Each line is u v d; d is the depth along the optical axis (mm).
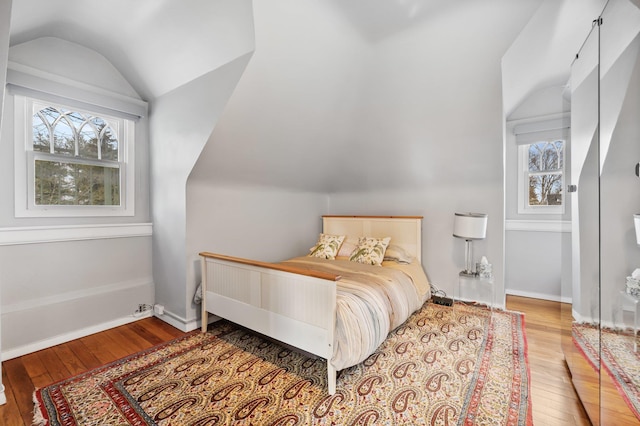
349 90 2793
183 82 2633
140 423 1549
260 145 2834
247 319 2287
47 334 2400
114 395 1778
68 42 2541
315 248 3781
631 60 1140
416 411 1624
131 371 2035
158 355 2258
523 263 3680
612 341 1308
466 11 1985
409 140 3225
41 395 1777
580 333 1752
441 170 3391
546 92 3449
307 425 1522
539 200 3607
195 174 2684
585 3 1790
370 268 3037
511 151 3715
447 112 2807
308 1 1873
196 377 1960
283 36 2039
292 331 1981
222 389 1830
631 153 1158
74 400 1732
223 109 2283
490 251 3289
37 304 2365
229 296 2441
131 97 2965
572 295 1921
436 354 2250
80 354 2285
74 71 2578
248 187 3283
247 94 2281
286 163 3299
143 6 2074
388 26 2146
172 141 2801
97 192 2783
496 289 3270
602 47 1409
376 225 3939
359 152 3598
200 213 2824
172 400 1729
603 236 1378
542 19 1946
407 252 3670
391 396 1754
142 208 3072
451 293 3568
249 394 1780
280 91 2430
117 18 2225
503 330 2682
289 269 1964
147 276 3088
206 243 2881
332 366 1773
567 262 2047
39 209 2426
